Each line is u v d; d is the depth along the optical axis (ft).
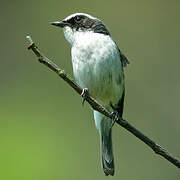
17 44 57.93
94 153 49.08
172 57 58.44
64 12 59.31
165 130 52.80
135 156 49.37
